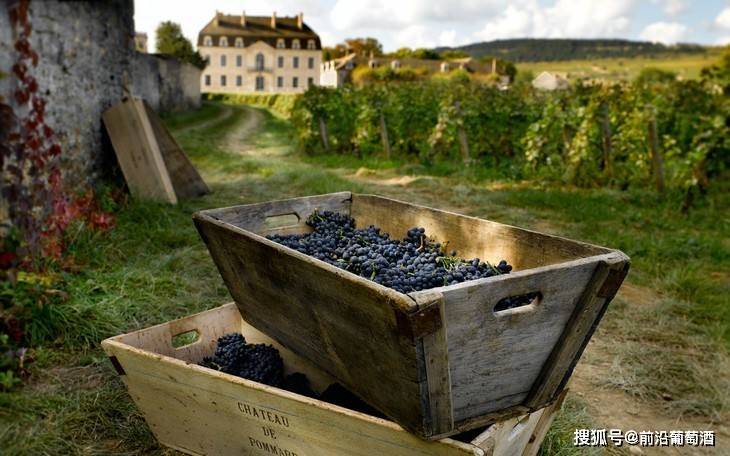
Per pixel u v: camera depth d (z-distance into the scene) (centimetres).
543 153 1157
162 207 729
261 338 350
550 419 270
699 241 694
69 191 632
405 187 1060
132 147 755
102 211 654
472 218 309
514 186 1086
